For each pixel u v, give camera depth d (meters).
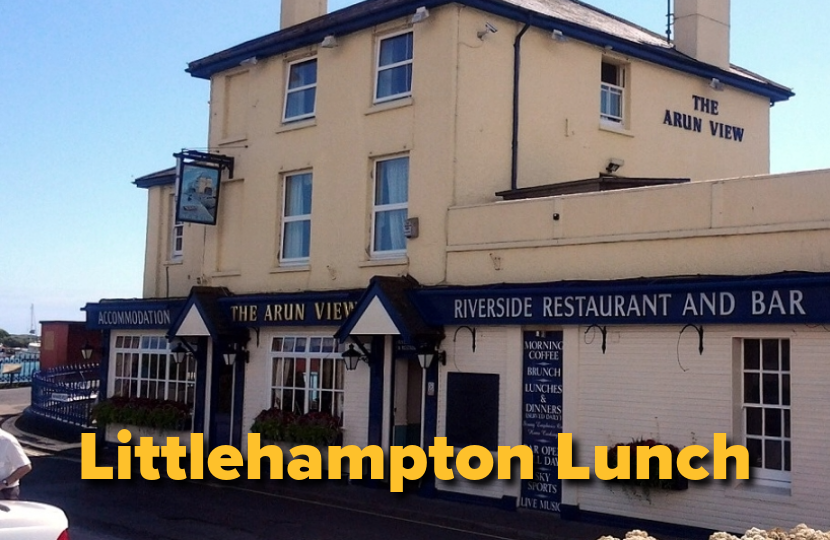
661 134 19.38
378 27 17.73
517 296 14.70
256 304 19.09
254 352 19.42
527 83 17.30
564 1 21.06
